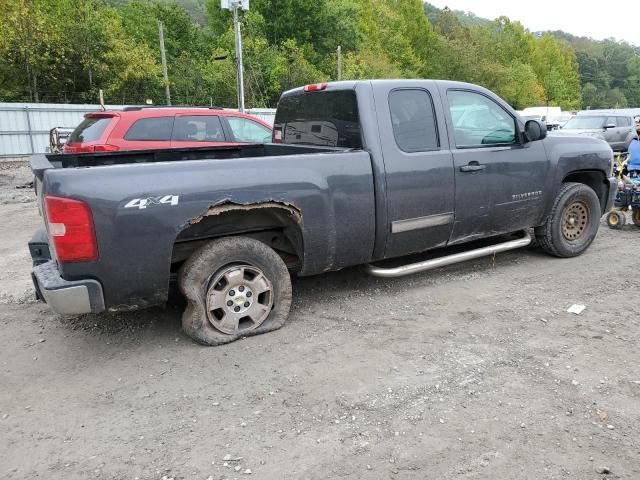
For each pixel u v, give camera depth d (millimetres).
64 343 4148
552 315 4488
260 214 4234
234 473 2629
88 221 3381
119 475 2641
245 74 38438
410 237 4840
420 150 4812
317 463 2688
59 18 33031
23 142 23438
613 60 135125
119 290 3580
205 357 3842
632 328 4203
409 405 3172
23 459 2785
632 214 8086
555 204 5859
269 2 50781
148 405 3252
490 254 5828
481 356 3770
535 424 2961
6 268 6320
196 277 3875
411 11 69125
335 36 54125
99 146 7723
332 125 4945
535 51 94562
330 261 4457
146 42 44688
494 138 5344
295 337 4145
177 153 5668
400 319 4465
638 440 2811
